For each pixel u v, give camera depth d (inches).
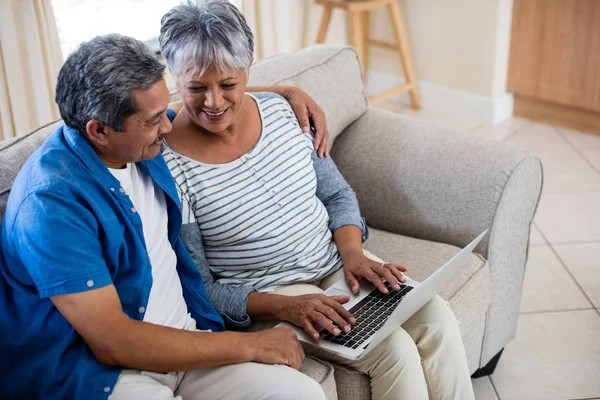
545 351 87.7
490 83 142.6
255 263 65.3
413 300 56.2
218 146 63.3
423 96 154.0
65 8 104.7
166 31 58.1
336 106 81.4
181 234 61.7
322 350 62.2
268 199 64.2
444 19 143.3
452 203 76.0
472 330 73.4
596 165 128.0
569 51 133.5
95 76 48.6
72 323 49.5
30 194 48.8
